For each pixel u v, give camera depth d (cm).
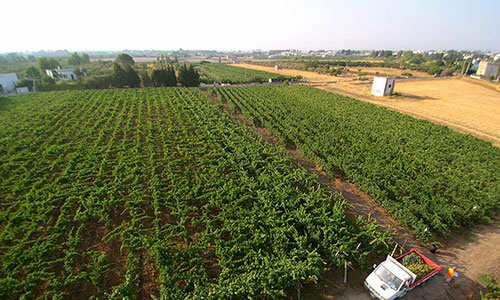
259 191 2245
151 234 1931
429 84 9169
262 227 1900
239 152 3006
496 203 2323
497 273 1742
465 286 1641
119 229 1986
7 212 2073
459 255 1888
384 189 2547
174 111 4766
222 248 1731
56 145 3316
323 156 3225
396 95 6938
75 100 5562
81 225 1939
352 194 2600
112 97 5875
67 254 1661
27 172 2638
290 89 7062
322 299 1536
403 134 3847
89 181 2606
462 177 2730
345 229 1853
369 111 4981
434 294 1583
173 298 1390
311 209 2142
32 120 4234
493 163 3036
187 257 1730
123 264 1725
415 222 2036
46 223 1980
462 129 4456
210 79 8850
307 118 4472
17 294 1509
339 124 4200
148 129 3906
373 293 1510
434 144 3503
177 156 3119
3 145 3297
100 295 1525
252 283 1442
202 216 2047
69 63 14400
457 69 12850
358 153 3219
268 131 4212
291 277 1520
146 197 2311
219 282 1477
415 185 2509
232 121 4497
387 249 1825
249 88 7219
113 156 3117
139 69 11231
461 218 2200
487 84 9331
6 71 11962
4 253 1748
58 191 2327
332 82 9419
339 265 1666
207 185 2430
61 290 1540
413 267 1614
